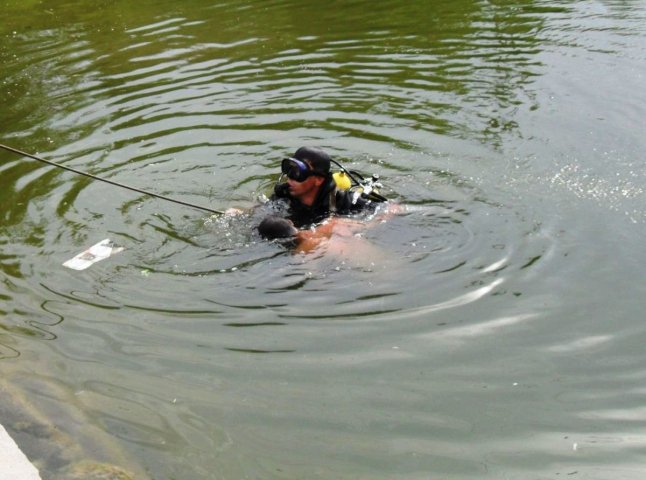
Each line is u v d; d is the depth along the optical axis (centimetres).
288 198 604
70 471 423
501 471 425
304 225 592
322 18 1001
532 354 483
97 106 779
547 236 571
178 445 438
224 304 522
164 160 681
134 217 605
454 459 430
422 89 787
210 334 500
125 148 702
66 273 550
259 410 454
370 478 423
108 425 448
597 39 885
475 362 479
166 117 753
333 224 579
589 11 977
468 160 663
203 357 485
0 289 536
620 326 498
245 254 562
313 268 547
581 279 533
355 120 734
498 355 483
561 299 519
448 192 623
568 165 650
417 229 580
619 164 648
